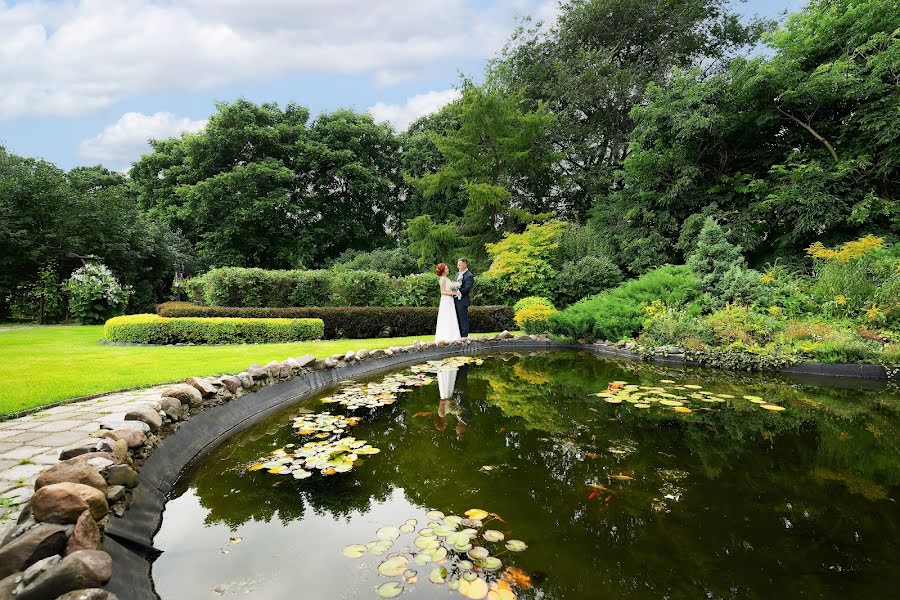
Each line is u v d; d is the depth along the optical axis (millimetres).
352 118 19531
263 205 16172
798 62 9938
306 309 8023
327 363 4836
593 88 14344
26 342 6566
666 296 7551
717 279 7574
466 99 15078
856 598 1421
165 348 6027
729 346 5785
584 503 2094
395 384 4742
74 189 11938
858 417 3582
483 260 14609
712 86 10312
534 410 3799
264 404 3766
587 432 3197
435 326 9031
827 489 2262
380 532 1829
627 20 14594
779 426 3352
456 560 1614
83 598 1047
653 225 11883
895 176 9562
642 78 14234
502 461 2639
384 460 2652
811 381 4906
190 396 2939
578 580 1501
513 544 1727
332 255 19984
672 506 2066
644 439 3055
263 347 6234
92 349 5855
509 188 16781
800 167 9281
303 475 2418
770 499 2146
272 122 18031
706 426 3340
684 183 10633
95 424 2746
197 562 1623
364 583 1482
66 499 1342
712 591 1449
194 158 16688
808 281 7207
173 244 15102
